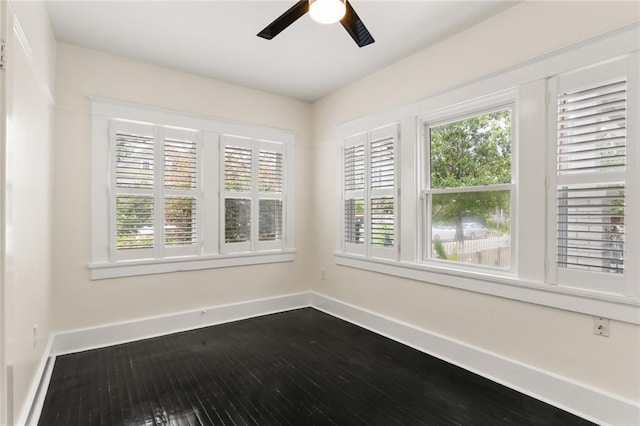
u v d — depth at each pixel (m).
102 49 2.92
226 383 2.33
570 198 2.03
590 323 1.94
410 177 3.04
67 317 2.80
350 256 3.68
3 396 1.46
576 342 1.99
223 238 3.62
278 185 4.07
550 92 2.10
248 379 2.39
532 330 2.19
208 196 3.52
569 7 2.01
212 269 3.57
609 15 1.85
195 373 2.47
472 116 2.65
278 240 4.07
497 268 2.46
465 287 2.57
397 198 3.15
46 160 2.41
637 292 1.77
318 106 4.23
